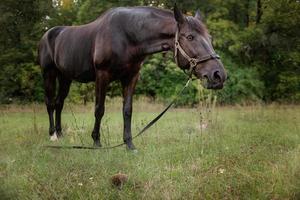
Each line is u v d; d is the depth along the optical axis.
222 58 22.39
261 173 4.74
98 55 6.39
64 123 10.23
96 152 6.03
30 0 21.25
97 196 4.02
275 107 15.46
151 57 22.14
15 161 5.64
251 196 4.08
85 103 20.75
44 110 16.66
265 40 21.89
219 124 9.51
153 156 5.88
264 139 7.45
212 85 5.40
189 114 13.57
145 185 4.39
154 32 6.02
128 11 6.29
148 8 6.26
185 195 4.11
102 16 6.81
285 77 21.77
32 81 21.94
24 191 4.24
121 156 5.88
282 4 21.89
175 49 5.77
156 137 7.62
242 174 4.67
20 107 17.72
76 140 7.47
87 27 7.13
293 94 21.92
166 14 6.07
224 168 5.08
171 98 21.25
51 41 8.28
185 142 7.05
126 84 6.62
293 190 4.11
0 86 21.48
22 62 22.14
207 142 6.89
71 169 5.12
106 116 12.86
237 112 13.59
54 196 4.10
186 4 22.02
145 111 15.97
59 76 8.43
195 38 5.59
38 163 5.50
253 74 22.17
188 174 4.88
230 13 24.06
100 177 4.71
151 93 23.02
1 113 15.42
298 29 22.41
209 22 22.22
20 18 21.58
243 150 6.17
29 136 8.05
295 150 6.07
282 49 22.48
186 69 5.79
